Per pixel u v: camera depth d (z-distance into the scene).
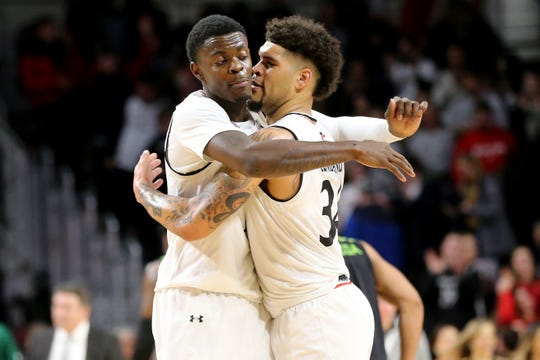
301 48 4.76
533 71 16.91
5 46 16.39
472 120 15.11
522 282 11.55
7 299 13.23
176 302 4.73
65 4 18.70
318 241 4.73
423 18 18.05
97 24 16.34
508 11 19.03
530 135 15.62
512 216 13.85
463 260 11.18
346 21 17.02
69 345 9.89
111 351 9.91
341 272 4.81
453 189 13.23
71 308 9.90
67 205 14.02
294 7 18.91
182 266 4.75
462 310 11.00
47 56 15.76
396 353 6.83
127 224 14.30
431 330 10.86
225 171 4.55
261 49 4.81
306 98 4.86
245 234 4.74
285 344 4.73
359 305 4.78
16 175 13.83
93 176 14.70
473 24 16.97
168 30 16.66
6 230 13.70
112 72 15.91
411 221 12.90
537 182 14.00
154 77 14.94
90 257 13.88
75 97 15.62
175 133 4.62
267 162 4.20
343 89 15.48
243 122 4.93
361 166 13.50
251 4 18.50
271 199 4.62
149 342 7.91
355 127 5.13
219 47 4.59
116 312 13.49
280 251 4.68
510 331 9.73
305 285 4.68
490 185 13.54
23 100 15.54
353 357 4.70
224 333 4.68
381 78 16.14
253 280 4.79
